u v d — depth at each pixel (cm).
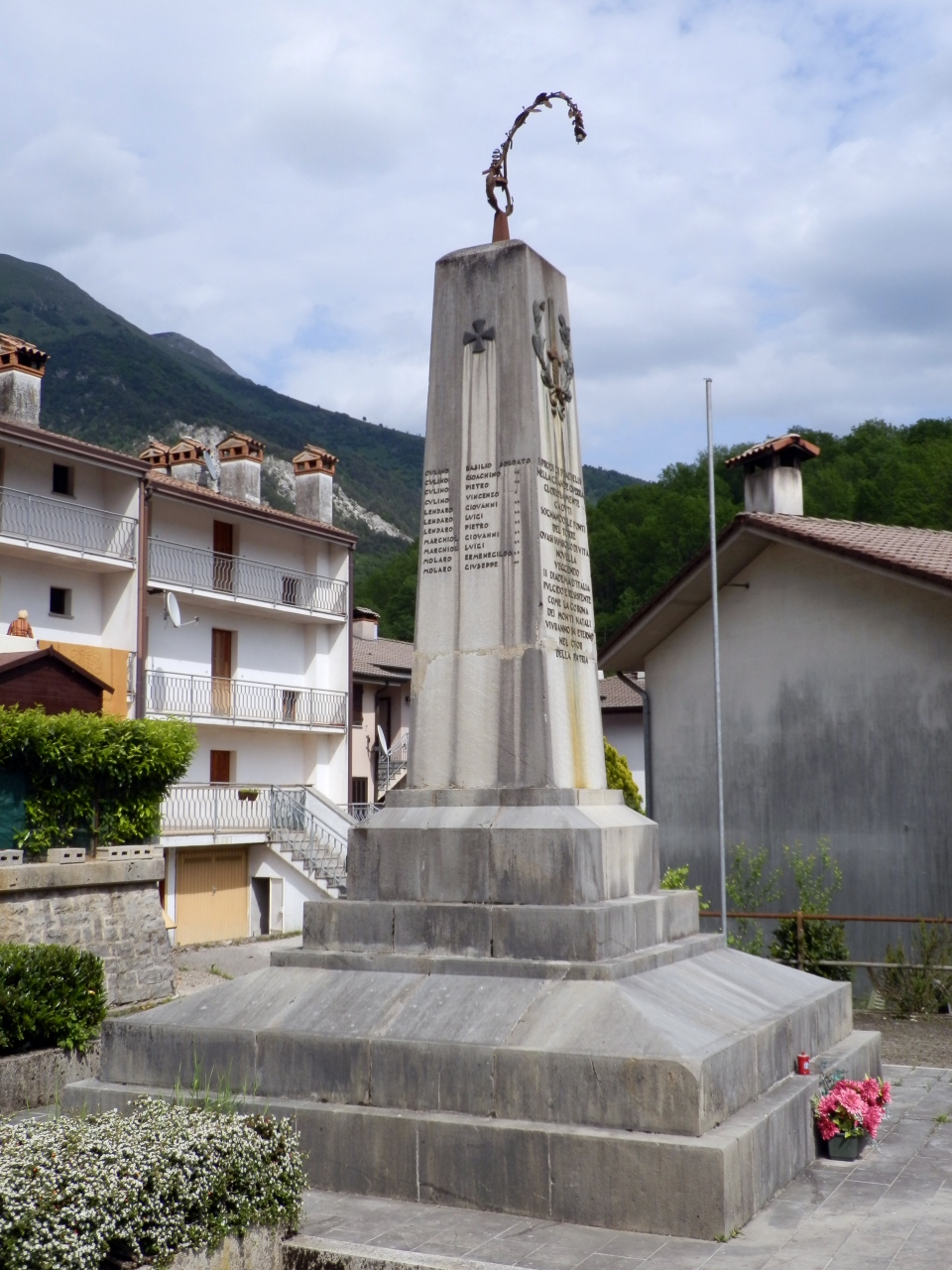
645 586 5469
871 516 4466
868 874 1702
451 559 884
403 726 4381
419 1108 691
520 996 721
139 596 2811
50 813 1638
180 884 2891
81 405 19662
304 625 3541
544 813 805
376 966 781
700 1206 607
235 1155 565
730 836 1844
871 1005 1508
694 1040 674
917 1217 639
